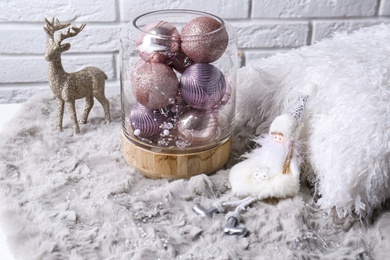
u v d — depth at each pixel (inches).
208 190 27.7
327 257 22.8
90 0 41.8
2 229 24.3
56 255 22.7
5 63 43.5
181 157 27.9
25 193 27.0
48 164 29.7
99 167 29.9
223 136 29.3
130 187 28.1
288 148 26.7
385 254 23.0
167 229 24.5
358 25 45.3
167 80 26.6
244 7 43.4
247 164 27.9
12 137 31.8
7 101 45.3
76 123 32.8
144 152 28.2
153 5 42.7
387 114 25.1
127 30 29.1
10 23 42.0
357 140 24.8
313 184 27.9
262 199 26.9
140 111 27.8
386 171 24.6
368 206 25.1
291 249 23.3
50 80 31.4
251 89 32.2
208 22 27.1
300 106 27.2
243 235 24.1
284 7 43.8
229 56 29.1
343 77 27.5
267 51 45.5
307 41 45.3
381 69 27.3
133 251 22.9
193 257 22.7
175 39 26.9
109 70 45.2
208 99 27.2
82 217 25.3
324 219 25.5
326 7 44.3
